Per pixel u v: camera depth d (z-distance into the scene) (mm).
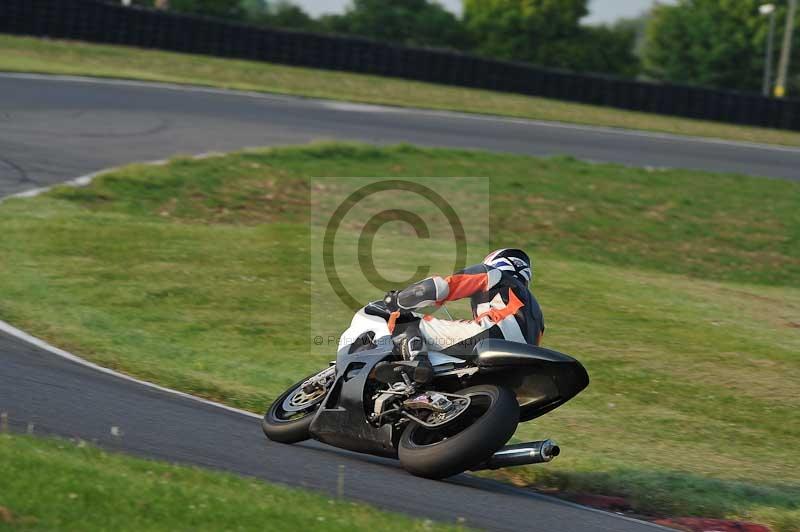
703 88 111062
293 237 50375
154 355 32062
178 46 110875
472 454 19406
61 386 24969
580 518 19500
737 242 63062
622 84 111875
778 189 74812
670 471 25344
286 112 84812
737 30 196125
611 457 26469
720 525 20812
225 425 23953
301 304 40469
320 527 15094
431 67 112875
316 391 23406
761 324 44062
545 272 49156
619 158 82375
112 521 14297
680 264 58500
